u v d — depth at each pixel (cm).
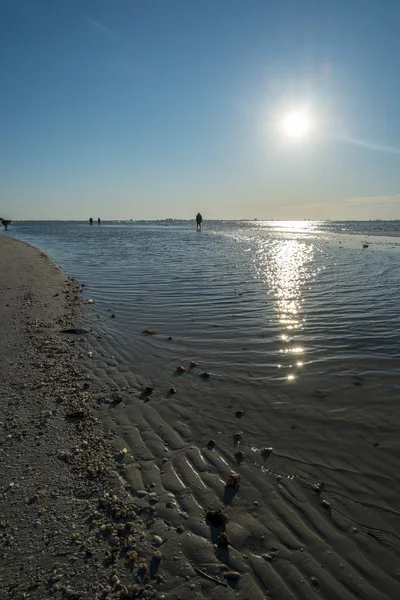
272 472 398
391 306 1031
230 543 313
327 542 315
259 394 558
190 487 377
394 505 353
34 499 353
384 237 4353
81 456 420
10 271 1723
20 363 668
